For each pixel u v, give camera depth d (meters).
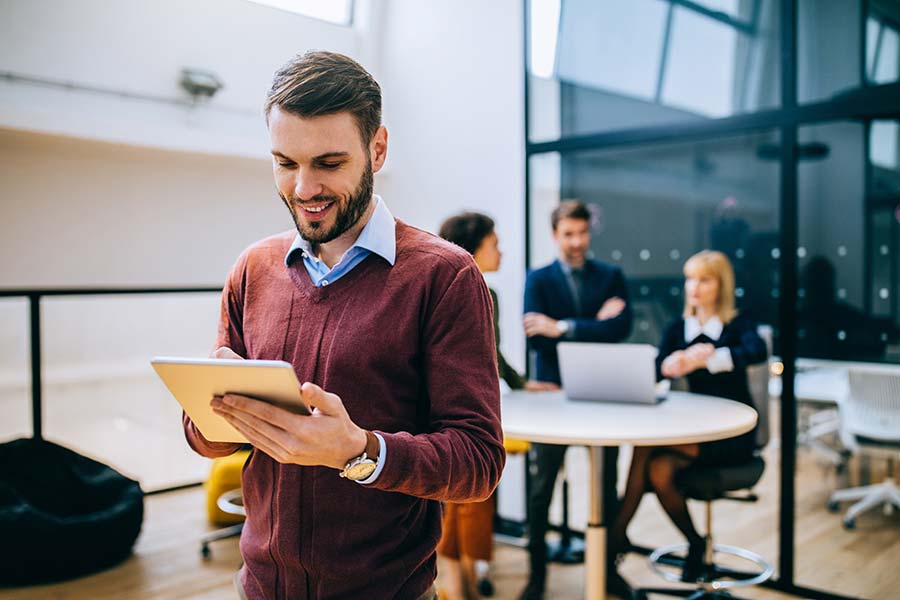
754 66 3.53
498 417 1.19
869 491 3.62
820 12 3.30
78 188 4.34
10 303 4.70
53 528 3.38
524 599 3.27
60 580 3.44
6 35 3.87
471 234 3.09
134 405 5.18
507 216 4.28
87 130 3.94
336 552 1.18
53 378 4.89
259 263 1.34
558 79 4.19
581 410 2.82
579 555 3.79
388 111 4.93
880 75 3.16
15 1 3.89
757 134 3.61
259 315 1.29
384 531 1.20
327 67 1.13
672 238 3.92
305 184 1.12
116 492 3.79
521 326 4.22
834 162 3.39
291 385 0.96
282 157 1.13
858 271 3.39
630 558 3.81
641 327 4.07
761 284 3.65
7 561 3.31
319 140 1.10
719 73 3.64
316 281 1.26
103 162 4.42
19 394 4.80
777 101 3.48
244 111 4.84
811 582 3.36
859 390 3.56
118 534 3.59
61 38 4.06
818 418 3.63
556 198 4.25
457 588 3.10
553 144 4.06
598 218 4.18
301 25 4.98
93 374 5.02
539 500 3.31
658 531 3.97
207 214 4.86
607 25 4.01
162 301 5.12
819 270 3.49
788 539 3.41
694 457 3.06
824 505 3.65
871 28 3.17
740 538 3.71
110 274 4.47
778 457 3.47
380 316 1.19
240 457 4.27
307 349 1.21
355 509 1.18
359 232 1.25
